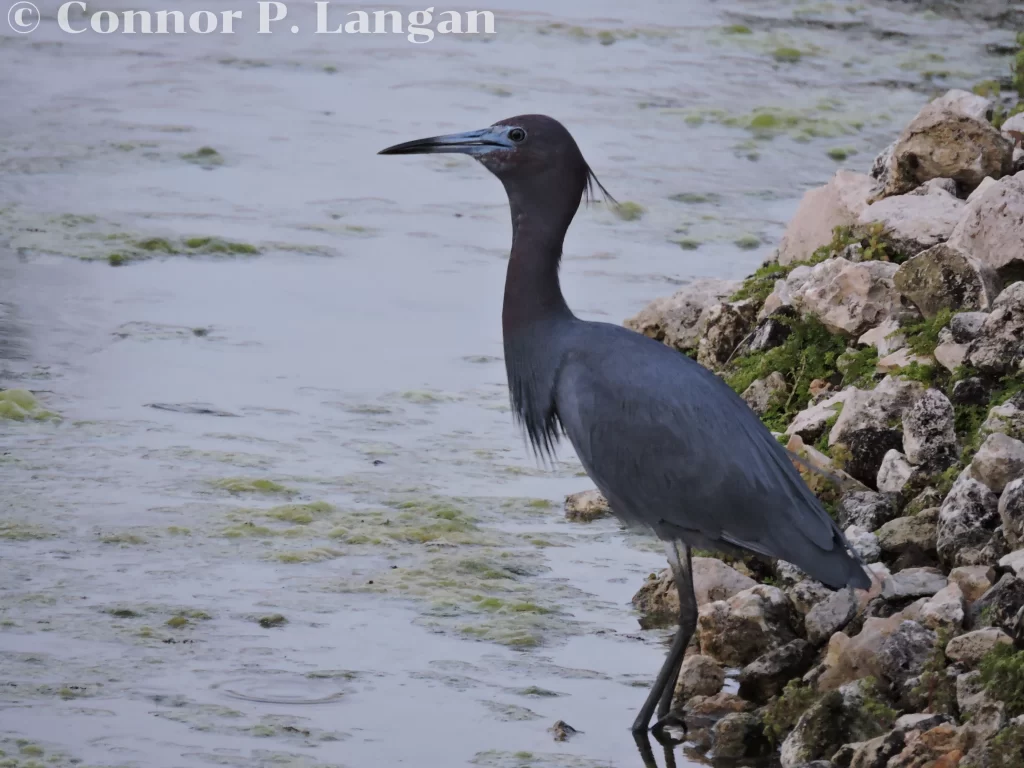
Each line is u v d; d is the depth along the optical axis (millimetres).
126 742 8703
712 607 10086
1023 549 9492
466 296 17984
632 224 20828
